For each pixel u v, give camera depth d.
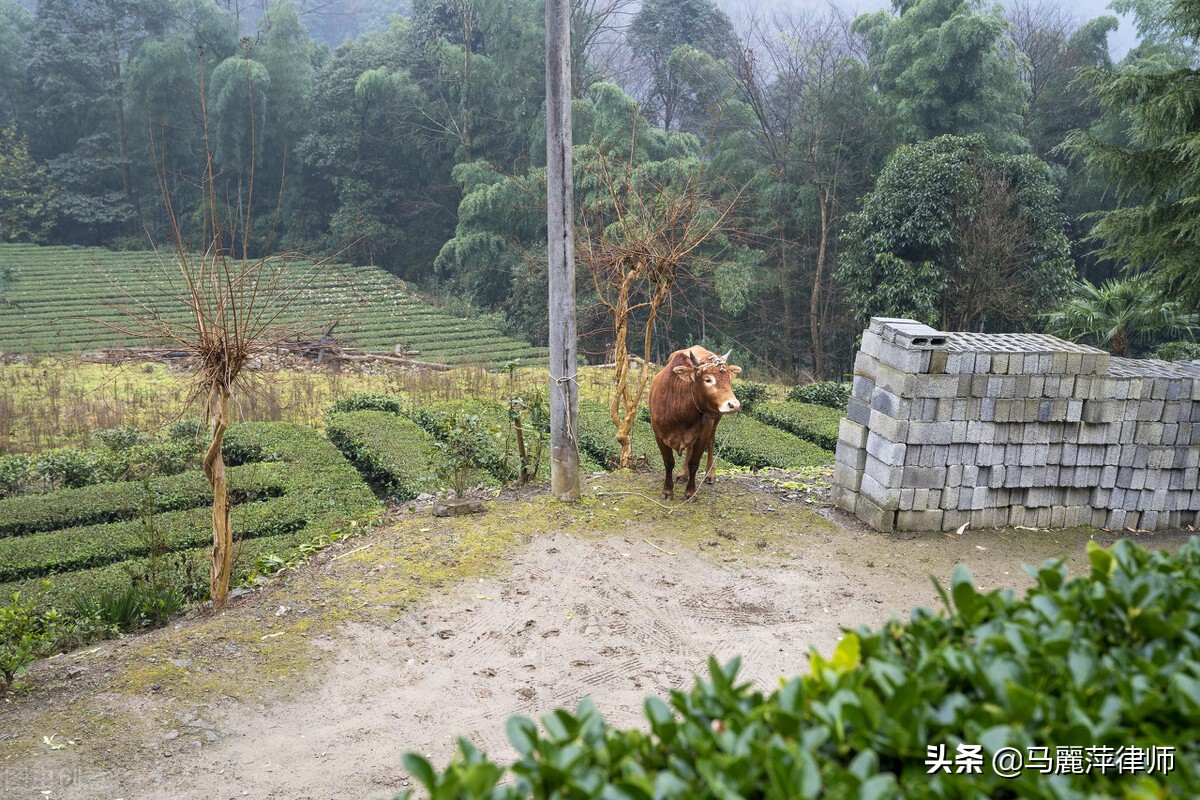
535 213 34.00
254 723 5.62
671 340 31.55
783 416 16.36
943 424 8.41
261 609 6.97
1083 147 12.49
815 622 7.00
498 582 7.46
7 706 5.66
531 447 11.09
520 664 6.37
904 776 2.27
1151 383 8.73
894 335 8.31
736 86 31.66
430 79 42.53
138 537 10.06
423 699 5.94
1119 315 16.72
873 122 29.80
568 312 8.66
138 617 7.66
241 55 43.12
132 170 45.97
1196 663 2.62
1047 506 8.88
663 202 12.22
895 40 29.80
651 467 11.17
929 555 8.16
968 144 23.45
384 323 33.00
